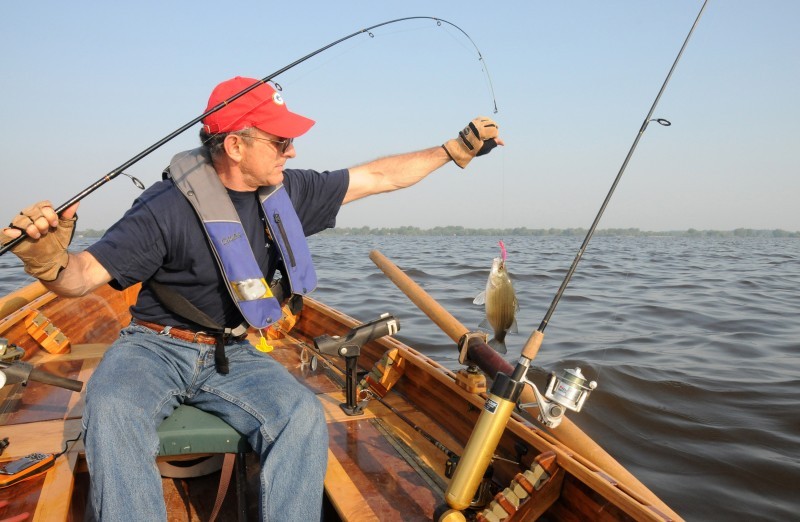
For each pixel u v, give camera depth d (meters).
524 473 2.01
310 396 2.14
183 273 2.19
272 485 1.96
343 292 14.55
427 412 3.01
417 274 19.03
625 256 36.44
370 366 3.71
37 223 1.65
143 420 1.92
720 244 76.81
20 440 2.59
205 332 2.26
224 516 2.39
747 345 8.42
